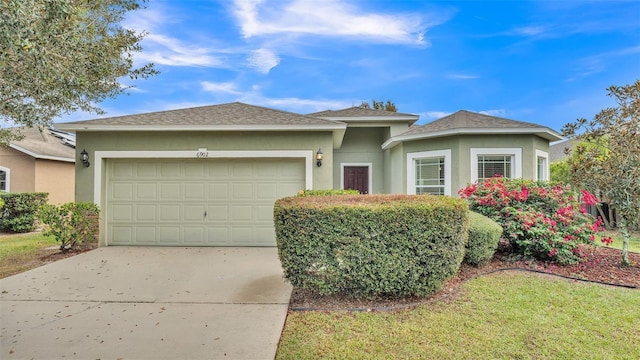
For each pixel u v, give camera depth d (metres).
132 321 3.91
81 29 4.08
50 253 7.58
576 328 3.67
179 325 3.80
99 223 8.00
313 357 3.12
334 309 4.21
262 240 8.29
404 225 4.11
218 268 6.25
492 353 3.18
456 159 9.28
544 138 9.99
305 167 8.33
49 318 3.99
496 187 6.60
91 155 8.09
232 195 8.30
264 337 3.51
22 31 2.86
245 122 8.18
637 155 5.78
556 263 5.98
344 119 12.83
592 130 6.32
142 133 8.12
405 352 3.20
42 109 6.00
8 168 14.36
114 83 7.19
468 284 5.01
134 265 6.45
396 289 4.23
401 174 10.77
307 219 4.21
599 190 6.36
